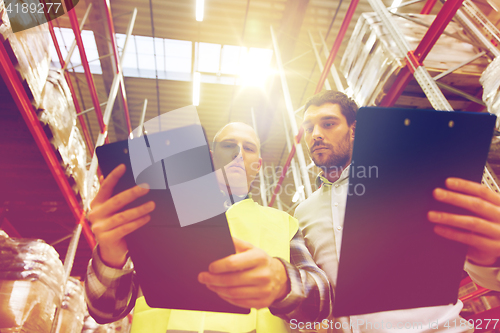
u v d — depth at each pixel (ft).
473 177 2.04
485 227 1.95
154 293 2.24
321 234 4.47
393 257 2.03
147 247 2.11
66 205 14.05
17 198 13.19
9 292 7.70
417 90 10.45
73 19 15.78
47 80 11.30
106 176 2.06
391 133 1.97
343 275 2.01
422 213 2.03
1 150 11.38
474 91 9.98
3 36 7.88
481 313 10.82
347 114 4.88
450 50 10.10
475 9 9.80
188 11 26.05
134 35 27.99
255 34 28.09
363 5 24.90
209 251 2.04
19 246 8.80
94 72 28.68
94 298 2.49
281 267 2.19
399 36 10.03
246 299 1.95
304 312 2.29
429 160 2.01
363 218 1.98
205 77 31.63
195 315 2.75
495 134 7.54
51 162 11.46
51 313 9.04
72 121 13.20
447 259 2.12
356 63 12.69
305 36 27.73
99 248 2.36
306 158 25.88
